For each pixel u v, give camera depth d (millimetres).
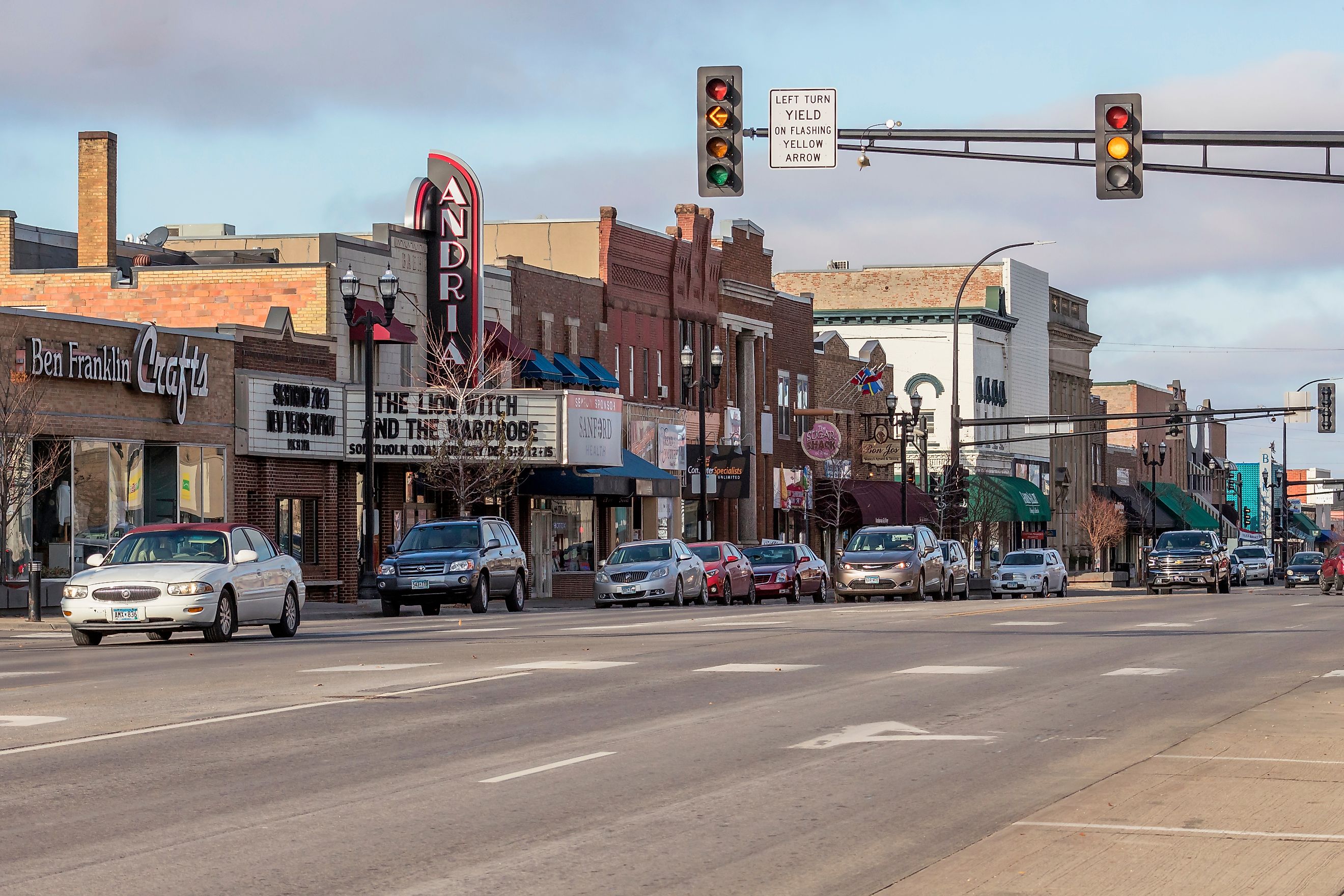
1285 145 27156
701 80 27391
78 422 47500
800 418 93062
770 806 14117
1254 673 25828
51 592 46812
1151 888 11156
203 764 16234
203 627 32156
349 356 58969
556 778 15484
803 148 28125
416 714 20141
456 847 12406
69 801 14227
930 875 11539
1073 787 15156
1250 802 14367
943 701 21828
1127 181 27406
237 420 53500
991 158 28484
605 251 73938
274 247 72375
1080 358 138375
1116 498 145375
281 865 11734
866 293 121188
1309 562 94062
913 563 57250
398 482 61312
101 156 61906
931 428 113812
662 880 11359
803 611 46250
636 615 44219
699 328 82438
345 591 58438
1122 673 25797
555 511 70188
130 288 59375
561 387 68625
